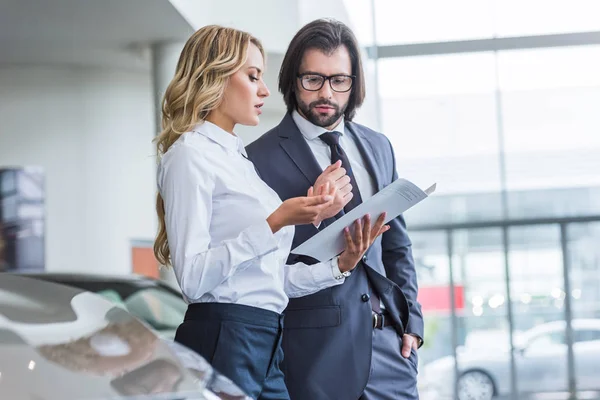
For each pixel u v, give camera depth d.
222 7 9.41
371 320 3.31
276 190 3.32
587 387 12.43
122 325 2.05
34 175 9.77
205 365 2.01
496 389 12.55
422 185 12.51
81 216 10.38
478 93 12.32
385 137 3.60
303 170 3.33
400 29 12.15
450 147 12.40
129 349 1.95
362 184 3.42
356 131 3.51
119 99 10.60
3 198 9.62
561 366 12.48
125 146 10.65
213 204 2.63
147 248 10.90
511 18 12.29
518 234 12.63
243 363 2.57
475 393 12.54
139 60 10.18
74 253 10.34
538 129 12.41
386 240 3.54
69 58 10.10
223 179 2.62
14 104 10.30
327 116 3.34
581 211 12.52
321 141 3.39
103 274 6.27
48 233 10.26
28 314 2.00
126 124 10.66
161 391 1.83
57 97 10.36
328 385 3.22
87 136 10.42
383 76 12.21
